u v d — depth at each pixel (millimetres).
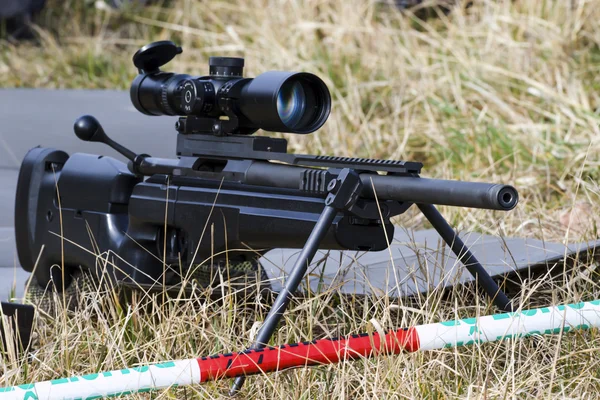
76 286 8953
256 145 7543
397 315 8109
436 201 6559
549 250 9195
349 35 21953
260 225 7508
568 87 17953
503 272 8609
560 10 20453
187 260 8320
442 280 7797
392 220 12812
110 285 8656
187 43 25656
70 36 29281
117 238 8648
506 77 18891
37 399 5895
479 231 12086
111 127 17547
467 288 8297
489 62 19703
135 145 16906
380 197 6863
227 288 8297
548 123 17328
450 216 12711
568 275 9086
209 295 7930
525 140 16203
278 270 9719
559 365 7449
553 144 15883
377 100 18672
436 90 19016
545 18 20781
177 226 8227
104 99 19906
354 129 18109
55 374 7504
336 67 20641
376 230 7180
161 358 7508
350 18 22609
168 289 8180
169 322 7719
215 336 7625
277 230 7398
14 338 7703
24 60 27453
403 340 6602
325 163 7133
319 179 6953
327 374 7145
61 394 5934
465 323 6711
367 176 6922
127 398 6852
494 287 7789
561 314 6852
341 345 6547
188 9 27688
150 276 8602
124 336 8062
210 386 7133
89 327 7988
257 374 6781
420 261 8891
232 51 23734
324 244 7168
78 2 30406
